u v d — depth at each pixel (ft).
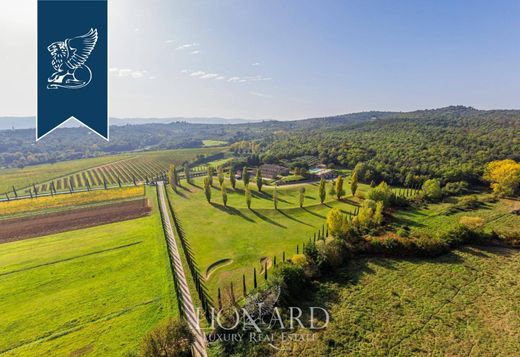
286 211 278.05
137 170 557.33
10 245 215.31
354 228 194.49
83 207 312.91
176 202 328.29
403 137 509.35
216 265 177.27
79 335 119.55
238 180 426.10
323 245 161.27
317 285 143.13
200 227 245.45
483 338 106.11
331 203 295.69
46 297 147.13
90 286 155.84
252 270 169.68
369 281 144.56
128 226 252.21
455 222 223.30
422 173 348.18
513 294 129.59
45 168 570.05
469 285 137.69
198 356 106.01
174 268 173.68
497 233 180.04
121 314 131.75
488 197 273.95
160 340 98.68
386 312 121.80
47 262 184.14
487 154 367.04
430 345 103.96
